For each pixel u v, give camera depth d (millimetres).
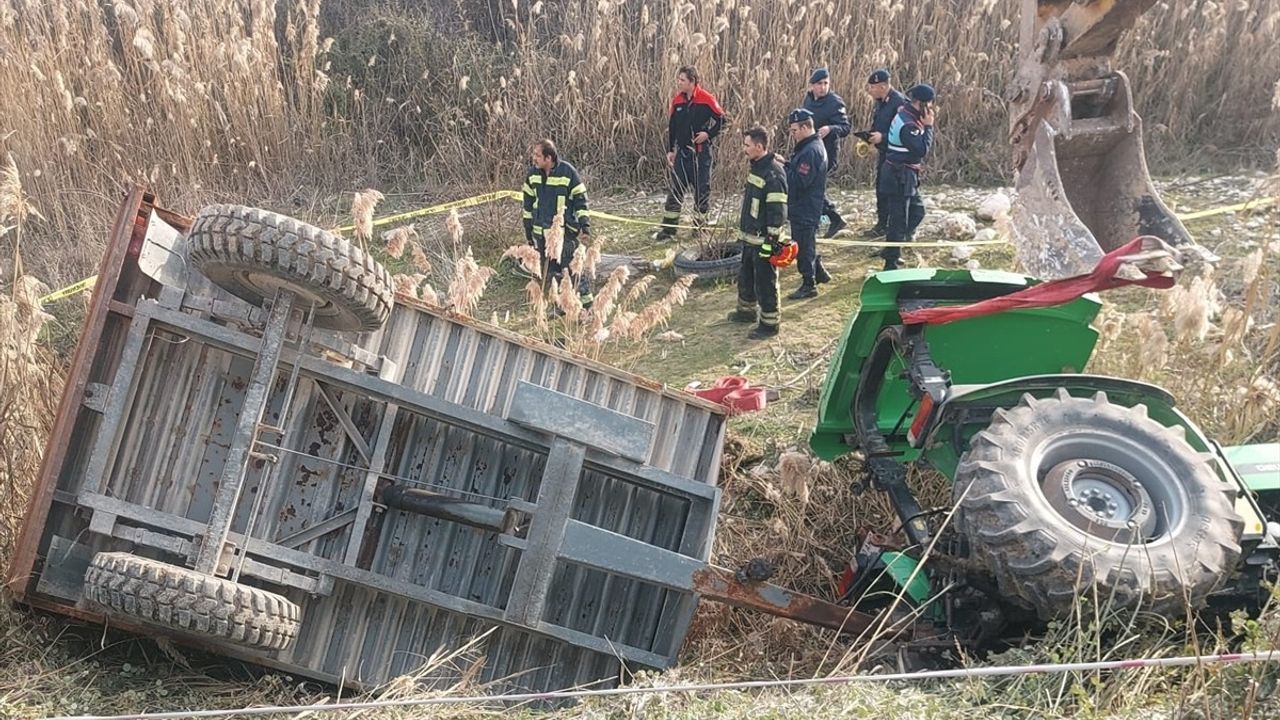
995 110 13344
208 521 4953
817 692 4402
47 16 12312
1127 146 5652
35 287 6195
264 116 12555
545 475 5227
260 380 4863
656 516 5883
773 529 6738
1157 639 4527
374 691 5176
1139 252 4910
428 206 12438
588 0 13805
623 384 5949
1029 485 4469
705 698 4516
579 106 13039
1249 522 4801
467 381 5758
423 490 5422
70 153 11039
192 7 12578
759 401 6387
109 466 5098
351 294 4738
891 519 6723
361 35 13883
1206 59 12867
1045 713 4035
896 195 10219
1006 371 6027
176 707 4879
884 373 6250
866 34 13023
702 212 11430
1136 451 4648
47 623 5219
